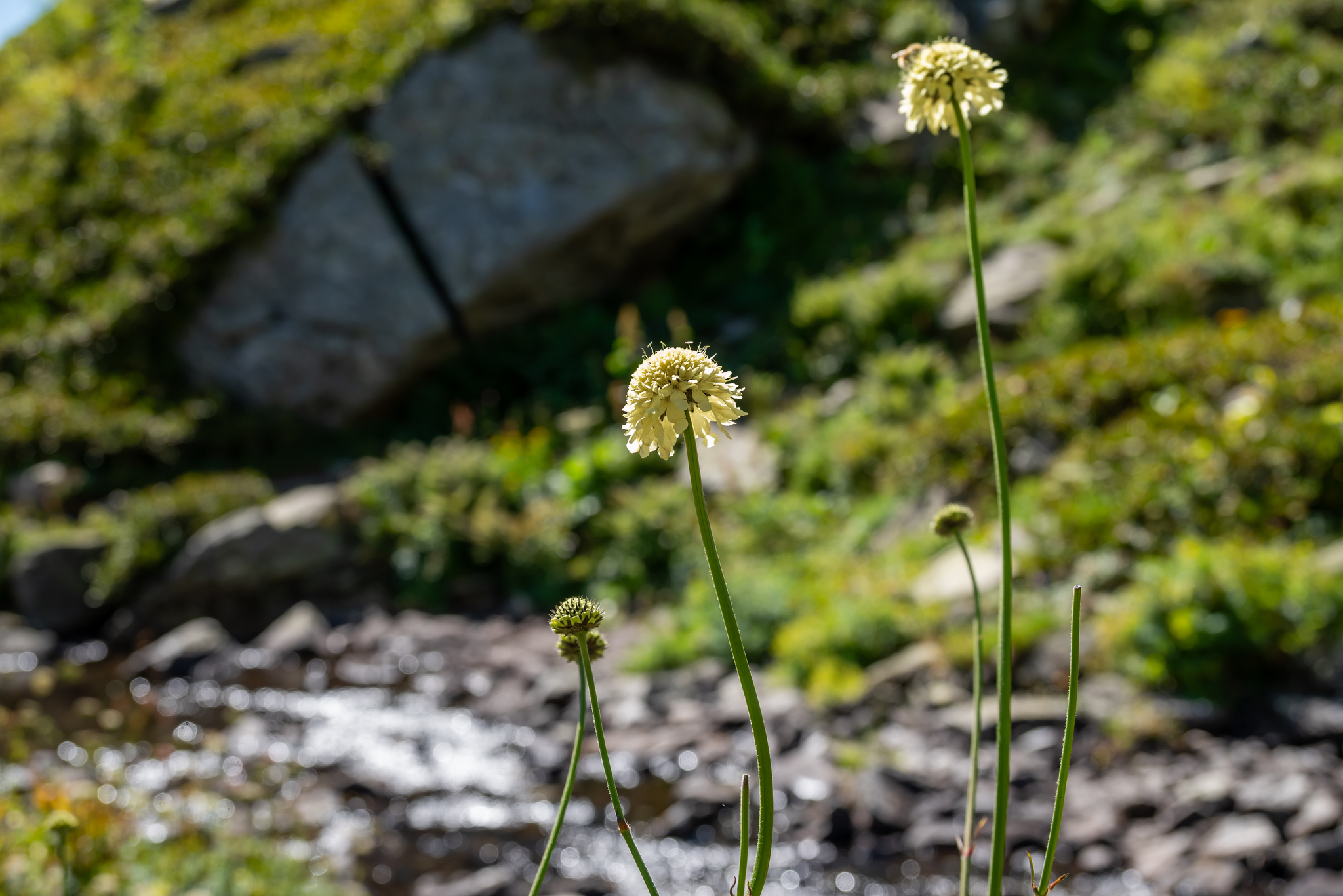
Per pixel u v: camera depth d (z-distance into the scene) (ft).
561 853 16.14
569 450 34.58
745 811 2.82
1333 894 13.00
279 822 16.80
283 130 42.39
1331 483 21.99
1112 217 36.65
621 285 43.50
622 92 42.16
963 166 3.80
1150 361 27.04
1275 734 16.58
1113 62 46.85
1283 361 25.44
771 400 34.65
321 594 29.89
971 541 23.82
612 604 27.25
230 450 38.17
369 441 39.42
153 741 20.99
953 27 48.62
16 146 47.37
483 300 40.96
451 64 42.65
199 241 40.34
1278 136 39.40
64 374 38.96
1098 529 22.40
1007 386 28.53
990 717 17.89
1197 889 13.57
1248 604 17.76
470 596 29.63
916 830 15.66
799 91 45.01
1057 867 14.37
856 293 36.32
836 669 20.29
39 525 32.50
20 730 21.31
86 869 11.86
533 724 21.68
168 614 28.81
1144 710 17.22
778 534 27.73
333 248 40.83
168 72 48.24
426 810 17.78
